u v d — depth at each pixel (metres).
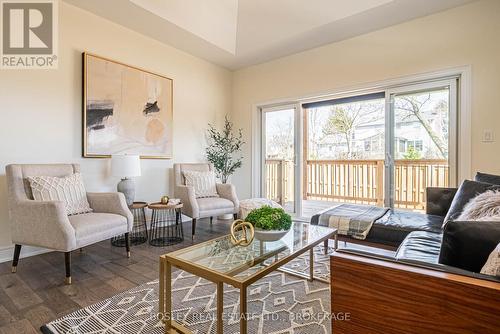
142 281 2.00
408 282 0.76
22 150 2.50
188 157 4.12
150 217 3.61
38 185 2.20
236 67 4.69
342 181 5.57
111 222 2.29
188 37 3.56
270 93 4.38
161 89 3.69
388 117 3.39
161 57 3.71
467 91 2.80
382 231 2.12
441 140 3.07
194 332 1.40
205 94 4.38
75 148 2.85
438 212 2.45
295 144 4.20
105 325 1.45
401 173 3.85
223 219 4.17
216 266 1.34
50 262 2.36
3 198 2.40
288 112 4.30
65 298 1.74
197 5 3.25
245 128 4.71
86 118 2.90
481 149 2.74
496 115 2.67
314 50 3.88
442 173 3.14
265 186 4.60
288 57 4.15
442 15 2.93
